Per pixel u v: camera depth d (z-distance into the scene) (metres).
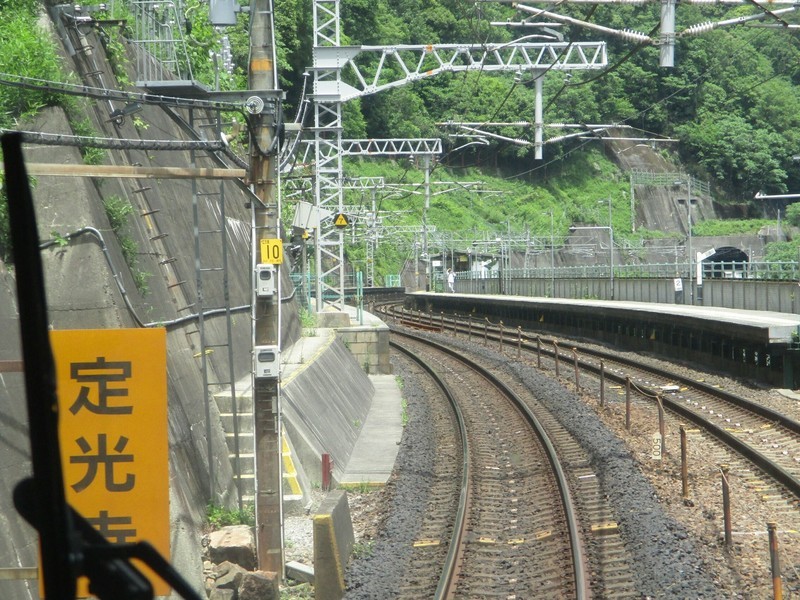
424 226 185.88
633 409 61.81
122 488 22.91
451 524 35.28
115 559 6.14
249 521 33.69
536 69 82.44
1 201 30.55
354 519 37.25
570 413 59.75
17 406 24.31
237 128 40.44
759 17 50.25
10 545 21.59
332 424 50.94
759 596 26.05
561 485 38.41
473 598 27.22
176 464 31.17
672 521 33.09
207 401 34.84
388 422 60.84
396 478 43.25
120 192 41.06
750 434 51.91
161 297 41.22
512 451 50.34
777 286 100.00
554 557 30.62
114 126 44.72
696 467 43.44
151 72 50.53
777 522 34.47
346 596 27.66
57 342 22.89
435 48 86.00
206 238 55.50
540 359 91.38
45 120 35.50
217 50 79.44
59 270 31.84
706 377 77.44
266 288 30.41
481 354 104.19
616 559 29.53
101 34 47.25
